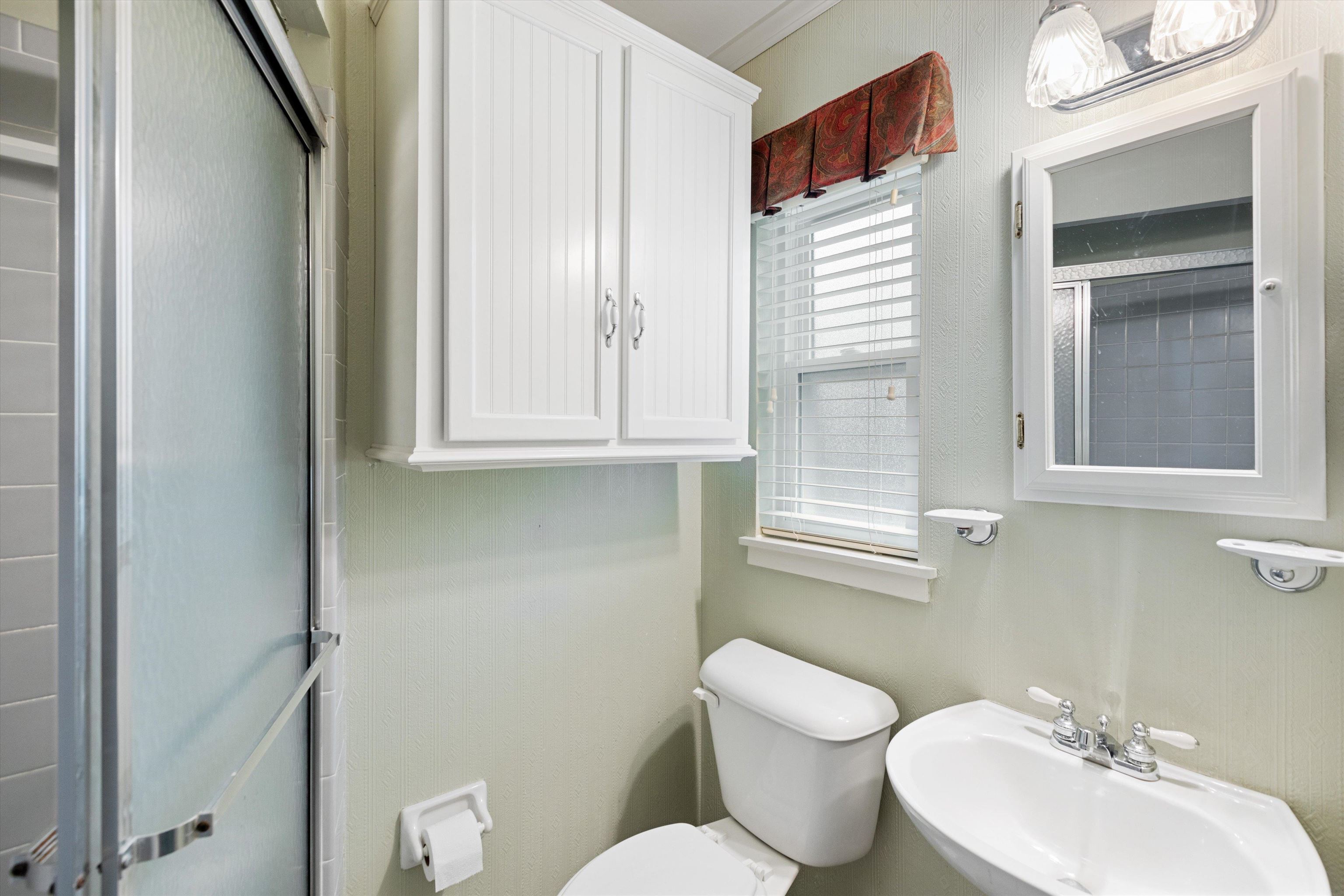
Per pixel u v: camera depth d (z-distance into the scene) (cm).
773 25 159
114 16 44
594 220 118
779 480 167
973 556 123
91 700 42
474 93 102
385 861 126
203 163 62
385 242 116
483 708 139
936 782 103
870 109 135
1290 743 88
